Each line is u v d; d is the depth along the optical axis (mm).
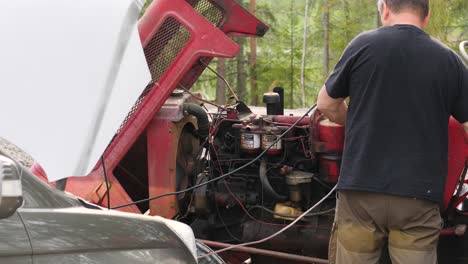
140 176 5758
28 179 3119
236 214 5496
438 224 4020
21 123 3414
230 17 5582
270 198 5312
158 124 5383
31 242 2965
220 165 5473
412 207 3934
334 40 24469
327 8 23891
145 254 3424
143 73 3701
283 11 27203
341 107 4242
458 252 4973
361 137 3977
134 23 3723
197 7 5547
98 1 3674
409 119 3920
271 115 5457
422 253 3992
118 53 3631
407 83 3908
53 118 3457
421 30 4004
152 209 5438
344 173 4031
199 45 5324
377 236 4074
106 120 3586
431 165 3936
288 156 5297
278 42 26672
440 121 3963
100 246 3209
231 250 5406
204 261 4555
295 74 26516
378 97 3936
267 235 5336
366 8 24031
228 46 5324
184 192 5496
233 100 6207
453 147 4691
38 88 3465
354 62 4008
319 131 5070
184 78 5691
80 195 5254
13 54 3477
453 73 3947
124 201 5316
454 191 4828
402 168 3914
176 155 5453
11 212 2639
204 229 5574
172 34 5340
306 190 5258
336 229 4281
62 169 3436
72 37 3559
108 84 3582
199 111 5465
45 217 3053
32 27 3521
